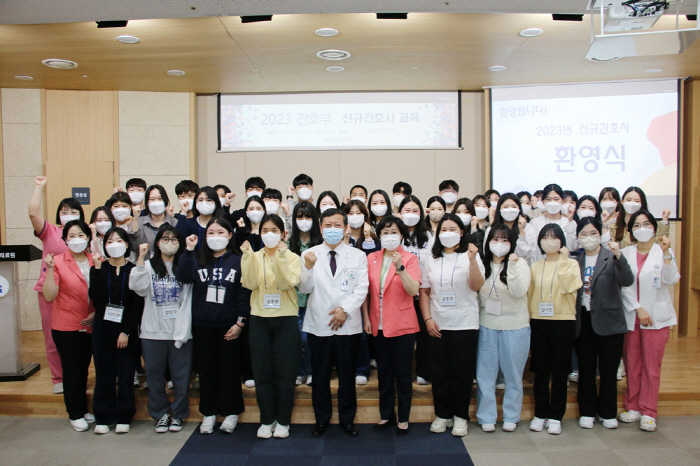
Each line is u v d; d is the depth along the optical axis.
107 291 3.12
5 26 3.88
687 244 5.57
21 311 3.94
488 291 3.14
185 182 3.80
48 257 3.10
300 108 5.98
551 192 3.78
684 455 2.85
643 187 5.62
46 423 3.36
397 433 3.13
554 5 3.56
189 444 3.03
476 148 6.00
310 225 3.33
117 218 3.75
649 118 5.58
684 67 5.11
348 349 3.08
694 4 3.53
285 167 6.01
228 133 6.01
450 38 4.25
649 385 3.19
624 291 3.18
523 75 5.38
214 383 3.16
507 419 3.16
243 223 3.59
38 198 3.69
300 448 2.96
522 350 3.11
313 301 3.09
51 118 5.65
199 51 4.50
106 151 5.75
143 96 5.79
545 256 3.51
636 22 3.36
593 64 5.00
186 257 3.01
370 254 3.24
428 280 3.20
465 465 2.75
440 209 3.86
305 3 3.52
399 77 5.42
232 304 3.12
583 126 5.70
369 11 3.65
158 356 3.14
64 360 3.19
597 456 2.85
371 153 6.00
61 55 4.54
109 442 3.06
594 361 3.21
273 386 3.15
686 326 5.48
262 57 4.70
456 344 3.08
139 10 3.61
